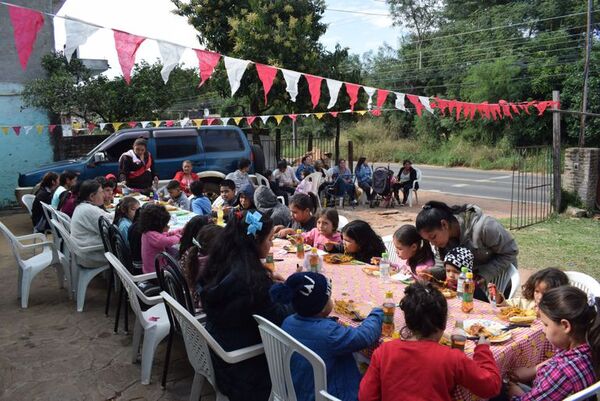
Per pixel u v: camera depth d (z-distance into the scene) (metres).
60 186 7.20
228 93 12.84
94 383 3.53
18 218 10.30
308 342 2.36
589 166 9.60
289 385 2.38
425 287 2.13
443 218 3.35
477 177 19.34
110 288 4.81
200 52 3.70
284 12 12.33
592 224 8.90
